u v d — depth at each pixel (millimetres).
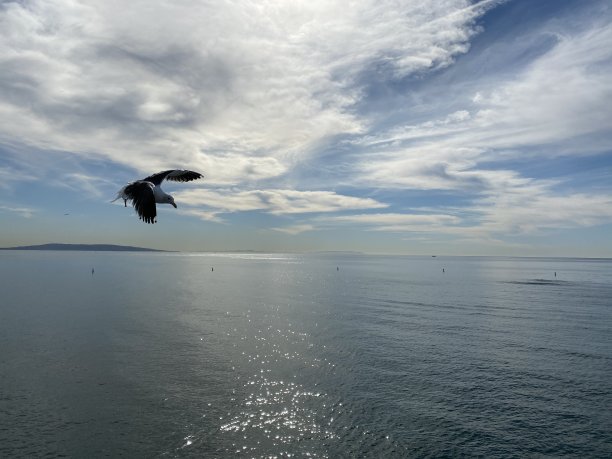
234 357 51750
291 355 52812
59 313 80438
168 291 121375
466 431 33469
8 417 35312
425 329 67875
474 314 82500
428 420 35312
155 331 65250
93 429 33688
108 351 53750
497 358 51594
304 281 164000
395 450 30953
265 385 42781
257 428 34188
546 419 35219
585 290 134375
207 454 30641
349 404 38438
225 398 39688
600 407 37531
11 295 108625
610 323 73625
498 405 38000
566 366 48562
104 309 86062
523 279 187875
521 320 76250
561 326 70875
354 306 92938
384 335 63406
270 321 74000
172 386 42312
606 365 48938
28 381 43094
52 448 30875
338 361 50344
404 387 42344
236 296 110562
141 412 36719
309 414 36594
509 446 31219
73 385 42250
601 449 30719
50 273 197125
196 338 60938
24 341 58281
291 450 31094
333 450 31203
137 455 30281
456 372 46531
